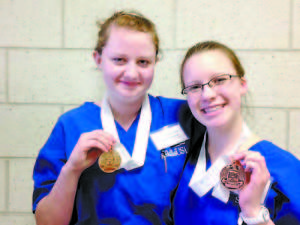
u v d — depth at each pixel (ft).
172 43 6.25
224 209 3.01
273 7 6.18
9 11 6.29
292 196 2.84
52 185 3.41
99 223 3.22
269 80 6.29
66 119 3.53
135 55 3.00
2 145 6.54
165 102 3.77
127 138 3.45
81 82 6.36
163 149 3.41
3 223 6.64
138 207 3.21
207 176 3.14
